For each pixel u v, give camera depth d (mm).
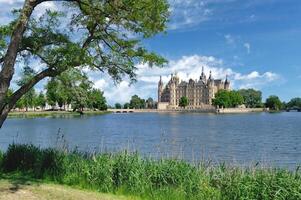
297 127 100188
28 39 17469
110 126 99562
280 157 39219
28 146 21328
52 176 18109
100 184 17047
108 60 18000
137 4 16547
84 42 17859
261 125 110625
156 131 82562
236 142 57969
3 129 79250
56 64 16781
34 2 14781
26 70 18219
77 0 16781
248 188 15031
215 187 16547
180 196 15711
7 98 15844
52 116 158875
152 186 16812
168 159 18609
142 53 18203
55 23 17891
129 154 18281
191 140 56969
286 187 14820
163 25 17391
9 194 14125
